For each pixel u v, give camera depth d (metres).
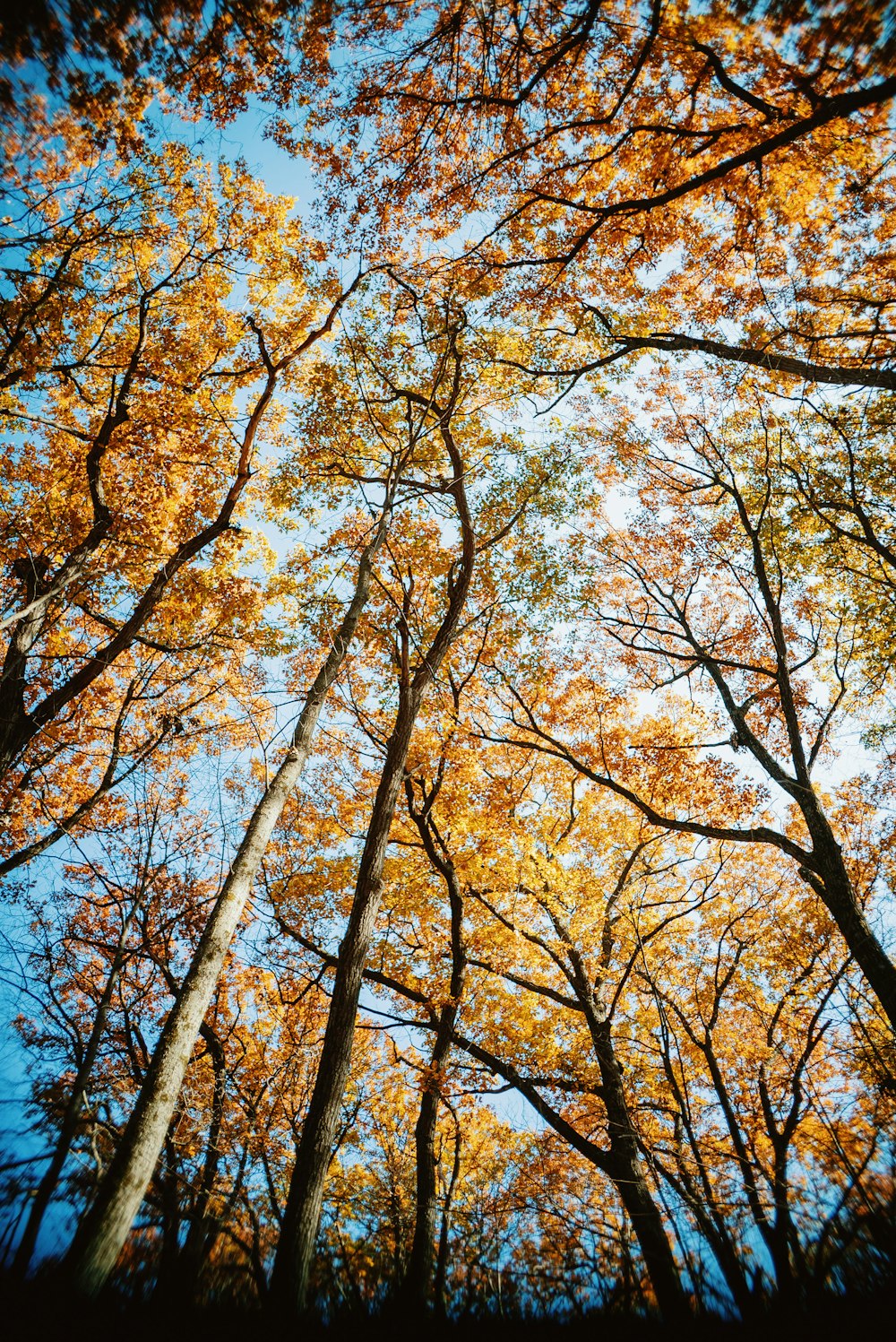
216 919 6.61
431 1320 5.08
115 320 12.53
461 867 12.07
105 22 6.51
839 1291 4.48
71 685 9.73
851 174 9.92
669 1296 4.95
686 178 10.64
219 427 13.12
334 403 13.56
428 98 9.40
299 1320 4.70
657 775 12.27
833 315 11.13
